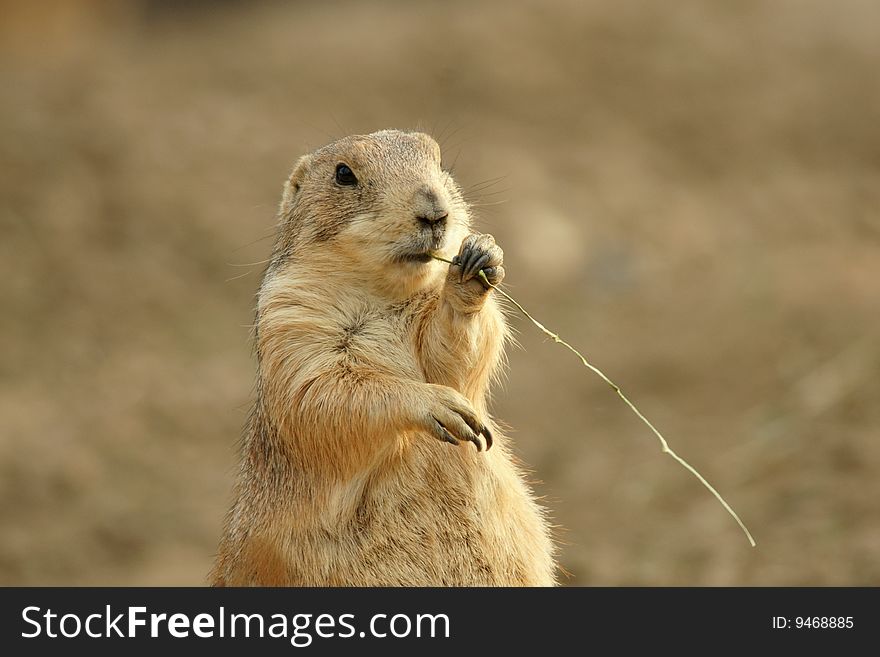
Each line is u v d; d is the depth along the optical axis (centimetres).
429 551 948
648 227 3344
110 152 3259
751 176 3600
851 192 3488
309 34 4309
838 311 2275
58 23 4909
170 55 4197
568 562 1644
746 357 2222
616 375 2395
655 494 1814
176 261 2994
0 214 2984
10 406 2391
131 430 2334
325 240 971
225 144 3409
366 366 931
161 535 2009
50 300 2792
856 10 4356
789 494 1669
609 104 3884
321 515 942
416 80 3859
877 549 1463
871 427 1773
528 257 3152
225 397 2500
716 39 4181
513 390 2478
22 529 1991
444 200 945
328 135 3550
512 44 4069
